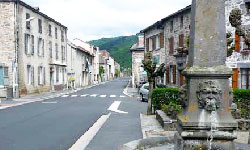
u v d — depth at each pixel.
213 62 4.90
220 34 4.95
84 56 56.91
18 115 15.85
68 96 30.17
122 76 149.25
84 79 57.22
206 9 4.97
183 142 4.76
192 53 5.02
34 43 31.42
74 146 8.43
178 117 5.01
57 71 39.53
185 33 27.20
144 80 41.47
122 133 10.27
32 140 9.80
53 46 37.72
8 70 26.67
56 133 10.95
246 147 5.32
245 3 20.67
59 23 39.72
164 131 10.38
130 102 23.72
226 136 4.64
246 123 10.51
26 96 28.44
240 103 12.23
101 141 9.04
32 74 30.88
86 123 13.20
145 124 12.12
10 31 26.78
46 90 35.09
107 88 46.66
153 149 5.43
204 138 4.71
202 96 4.72
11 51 26.78
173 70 29.55
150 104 15.56
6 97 25.58
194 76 4.83
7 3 26.72
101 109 18.70
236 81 21.53
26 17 29.30
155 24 33.56
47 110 18.16
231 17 6.43
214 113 4.71
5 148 8.76
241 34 6.38
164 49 32.41
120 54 168.00
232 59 21.83
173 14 28.75
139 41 47.38
